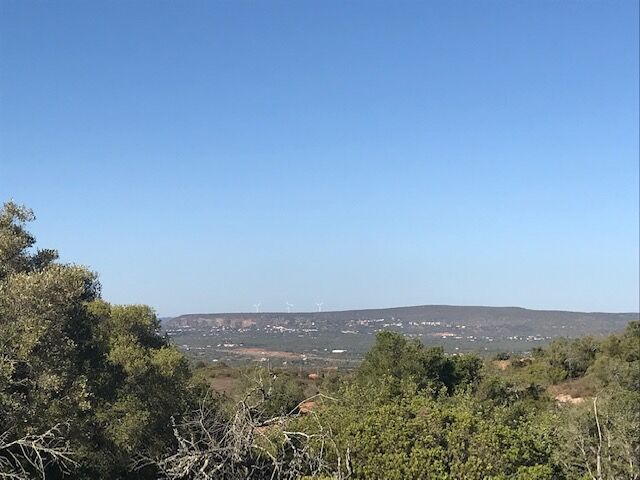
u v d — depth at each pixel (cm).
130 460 1530
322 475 1027
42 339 1288
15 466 1209
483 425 1162
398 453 1095
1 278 1418
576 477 1263
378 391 1720
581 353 5722
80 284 1391
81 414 1466
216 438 1163
